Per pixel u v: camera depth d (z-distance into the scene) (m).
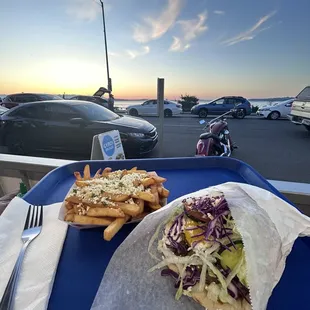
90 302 0.57
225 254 0.53
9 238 0.74
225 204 0.59
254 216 0.54
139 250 0.63
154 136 3.74
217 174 1.22
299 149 3.78
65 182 1.17
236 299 0.50
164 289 0.57
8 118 4.11
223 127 3.22
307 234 0.62
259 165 3.27
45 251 0.70
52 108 3.92
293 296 0.57
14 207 0.86
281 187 1.38
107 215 0.74
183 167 1.30
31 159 1.83
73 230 0.80
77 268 0.66
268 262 0.49
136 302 0.54
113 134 1.57
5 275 0.62
